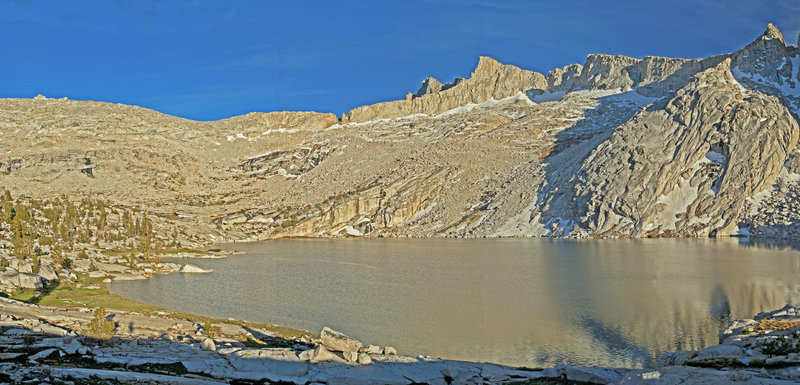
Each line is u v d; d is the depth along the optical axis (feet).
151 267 380.58
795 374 113.39
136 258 421.59
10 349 139.85
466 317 229.66
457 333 205.87
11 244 370.53
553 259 402.11
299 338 189.78
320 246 564.30
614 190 585.63
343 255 468.34
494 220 638.94
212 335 185.26
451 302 259.60
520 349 185.68
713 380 108.68
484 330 209.77
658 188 578.25
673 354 144.25
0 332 159.84
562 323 218.18
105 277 335.26
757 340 150.92
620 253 424.87
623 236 548.72
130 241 506.07
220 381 125.08
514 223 618.44
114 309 228.02
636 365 168.66
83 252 398.21
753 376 109.81
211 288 304.71
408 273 352.90
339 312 240.73
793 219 513.86
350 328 213.05
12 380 109.81
